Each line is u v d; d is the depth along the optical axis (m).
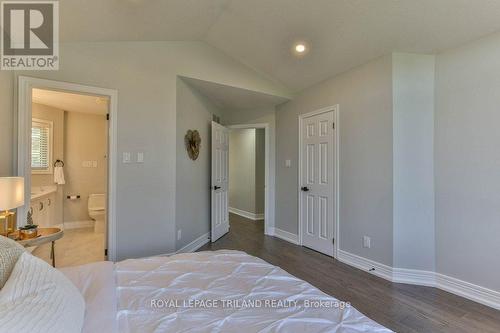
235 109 4.89
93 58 2.75
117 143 2.87
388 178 2.79
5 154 2.30
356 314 1.09
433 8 2.22
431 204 2.67
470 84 2.40
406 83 2.72
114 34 2.68
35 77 2.48
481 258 2.33
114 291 1.25
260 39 3.18
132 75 2.97
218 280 1.39
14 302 0.82
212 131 4.23
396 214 2.74
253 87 3.83
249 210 6.27
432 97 2.67
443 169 2.59
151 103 3.08
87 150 5.00
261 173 6.13
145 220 3.03
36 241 2.13
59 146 4.69
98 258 3.35
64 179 4.71
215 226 4.28
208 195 4.29
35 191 4.15
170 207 3.21
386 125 2.80
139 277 1.42
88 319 1.01
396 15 2.38
